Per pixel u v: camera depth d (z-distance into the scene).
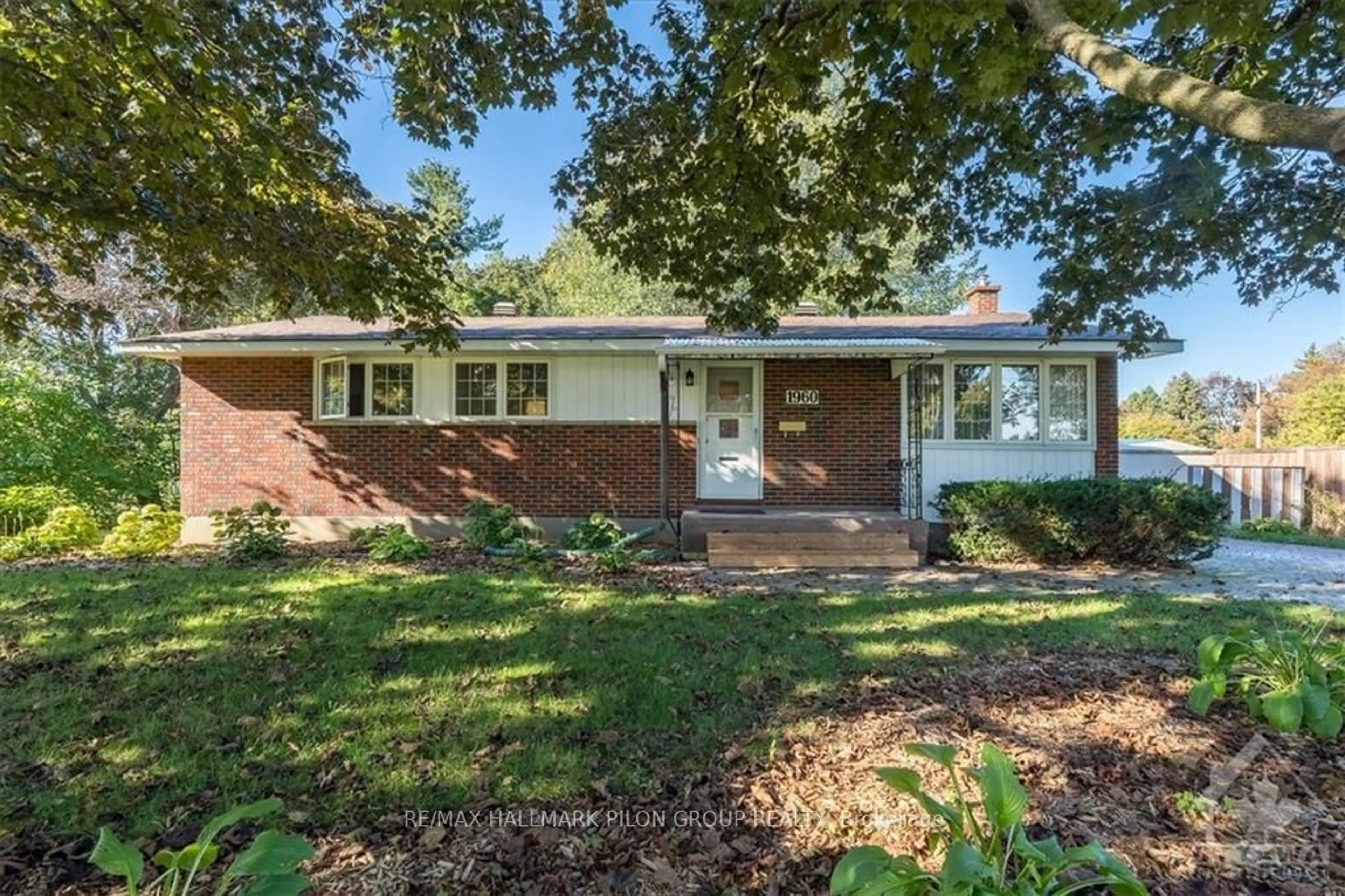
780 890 2.32
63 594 5.96
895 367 9.73
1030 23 3.47
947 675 4.18
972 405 9.93
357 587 6.30
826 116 6.90
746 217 5.55
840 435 10.06
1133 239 5.45
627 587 6.62
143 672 4.13
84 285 13.01
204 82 3.91
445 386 10.30
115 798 2.83
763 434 10.11
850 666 4.33
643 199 5.66
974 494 8.92
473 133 5.20
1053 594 6.52
